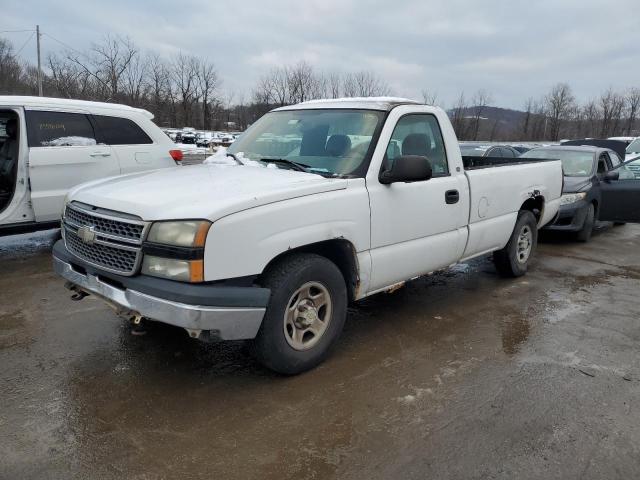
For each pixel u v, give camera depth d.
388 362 3.90
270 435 2.95
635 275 6.70
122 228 3.18
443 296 5.53
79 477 2.56
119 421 3.03
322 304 3.70
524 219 6.00
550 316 5.02
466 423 3.12
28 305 4.80
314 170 4.01
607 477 2.68
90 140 6.71
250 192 3.26
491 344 4.30
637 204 8.62
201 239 2.93
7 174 6.29
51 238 7.59
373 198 3.88
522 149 16.73
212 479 2.59
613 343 4.40
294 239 3.34
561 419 3.19
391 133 4.16
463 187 4.82
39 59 37.56
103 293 3.32
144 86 46.28
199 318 2.94
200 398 3.31
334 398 3.36
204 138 30.27
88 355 3.84
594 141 15.95
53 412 3.10
